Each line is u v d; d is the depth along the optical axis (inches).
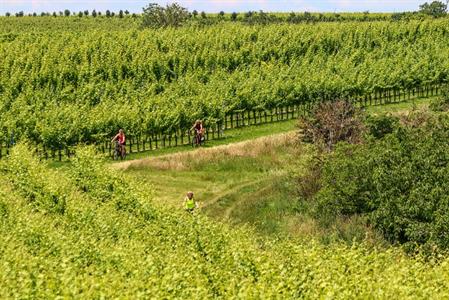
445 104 2559.1
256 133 2694.4
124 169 2038.6
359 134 2036.2
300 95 2930.6
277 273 876.0
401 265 999.6
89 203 1476.4
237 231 1278.3
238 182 1967.3
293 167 1915.6
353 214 1568.7
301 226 1544.0
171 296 754.8
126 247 1069.8
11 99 2694.4
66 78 3011.8
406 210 1391.5
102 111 2363.4
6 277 794.2
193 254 1009.5
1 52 3129.9
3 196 1398.9
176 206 1467.8
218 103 2650.1
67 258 907.4
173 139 2650.1
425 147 1509.6
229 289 778.2
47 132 2191.2
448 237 1288.1
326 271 908.0
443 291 840.3
